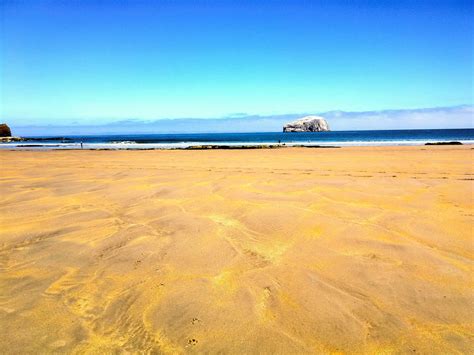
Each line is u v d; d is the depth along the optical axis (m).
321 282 2.52
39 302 2.33
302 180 6.97
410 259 2.89
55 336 1.96
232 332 1.96
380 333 1.94
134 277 2.67
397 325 2.00
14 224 4.07
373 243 3.25
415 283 2.48
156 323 2.07
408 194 5.41
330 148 21.55
